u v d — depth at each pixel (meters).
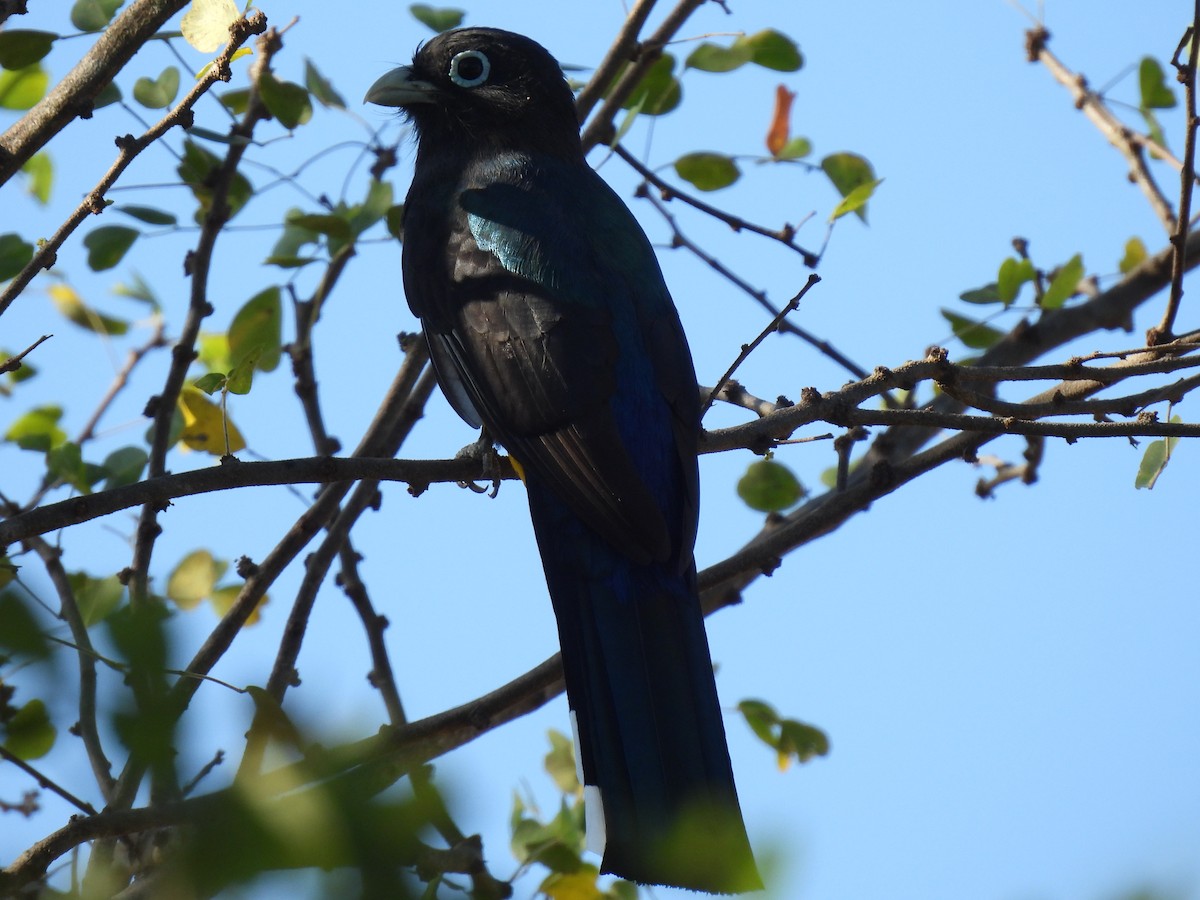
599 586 9.66
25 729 4.69
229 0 9.12
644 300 11.10
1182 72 9.97
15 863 6.61
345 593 11.88
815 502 12.30
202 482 8.45
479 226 11.49
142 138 8.76
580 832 10.21
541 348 10.54
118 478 11.56
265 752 3.68
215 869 3.38
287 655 10.77
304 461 8.70
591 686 9.34
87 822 6.68
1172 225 12.98
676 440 10.54
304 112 11.22
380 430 11.68
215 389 9.01
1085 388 11.05
